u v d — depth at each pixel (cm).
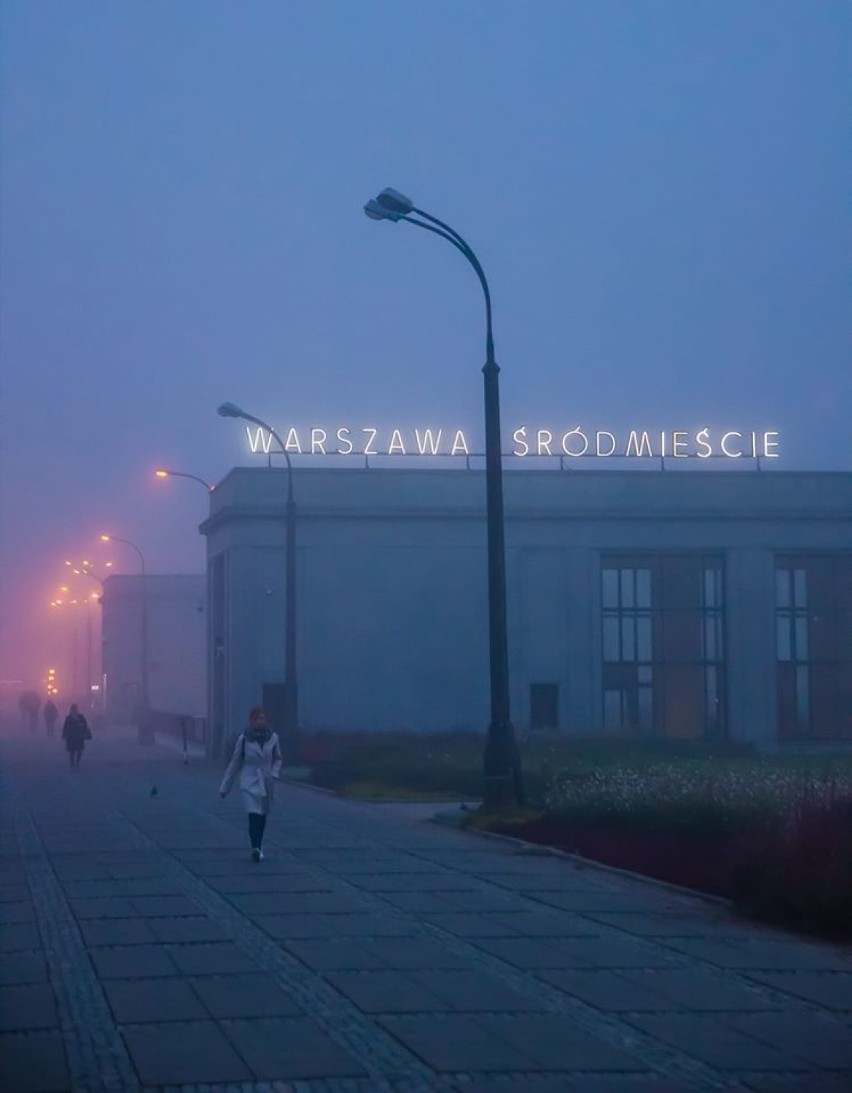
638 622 5656
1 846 2016
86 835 2164
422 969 1116
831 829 1405
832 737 5666
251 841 1827
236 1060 837
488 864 1795
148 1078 796
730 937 1295
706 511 5666
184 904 1438
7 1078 793
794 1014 981
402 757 3675
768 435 5959
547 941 1252
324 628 5522
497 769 2378
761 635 5644
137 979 1066
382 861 1820
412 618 5575
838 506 5734
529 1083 800
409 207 2384
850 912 1292
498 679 2398
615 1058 856
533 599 5609
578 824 2130
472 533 5634
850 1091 795
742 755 4519
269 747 1825
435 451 5772
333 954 1170
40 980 1062
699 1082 808
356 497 5572
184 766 4559
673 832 1977
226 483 5669
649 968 1138
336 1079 801
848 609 5747
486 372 2439
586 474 5656
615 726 5388
